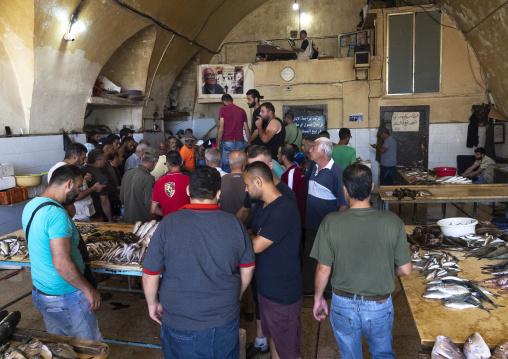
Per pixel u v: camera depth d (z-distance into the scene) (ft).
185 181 13.30
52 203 8.05
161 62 31.24
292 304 8.61
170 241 6.86
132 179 14.61
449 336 6.86
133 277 15.21
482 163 26.86
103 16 21.95
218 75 35.04
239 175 12.06
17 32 18.15
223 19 36.81
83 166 16.46
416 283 9.04
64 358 6.40
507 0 23.56
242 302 14.33
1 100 18.85
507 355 6.15
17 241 11.23
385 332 7.65
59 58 20.54
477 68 31.63
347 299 7.61
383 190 18.67
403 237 7.61
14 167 19.22
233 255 7.11
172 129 40.34
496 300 8.02
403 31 32.37
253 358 10.89
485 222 12.34
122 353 11.19
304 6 38.52
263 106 17.26
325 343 11.63
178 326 6.87
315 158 13.78
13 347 6.52
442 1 30.78
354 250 7.50
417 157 33.32
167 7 27.30
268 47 34.37
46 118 21.36
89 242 11.37
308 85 33.91
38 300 8.40
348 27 37.86
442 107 32.58
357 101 33.47
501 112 30.83
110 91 26.55
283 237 8.34
